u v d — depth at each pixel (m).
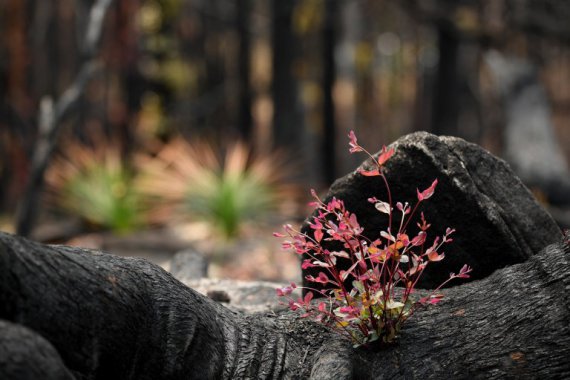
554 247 2.50
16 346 1.68
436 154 2.83
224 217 9.30
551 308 2.31
